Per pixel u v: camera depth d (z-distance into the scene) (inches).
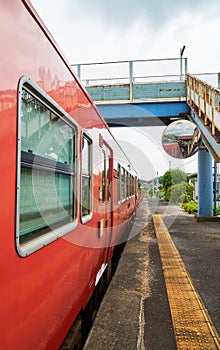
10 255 54.7
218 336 127.7
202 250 297.3
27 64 64.0
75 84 103.4
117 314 151.1
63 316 85.6
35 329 65.0
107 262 189.6
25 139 64.9
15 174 57.2
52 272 76.4
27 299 61.3
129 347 120.8
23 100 63.8
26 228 65.4
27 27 64.6
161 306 160.1
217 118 293.6
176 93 469.1
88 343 123.6
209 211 545.3
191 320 142.6
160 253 283.4
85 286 116.2
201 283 198.1
